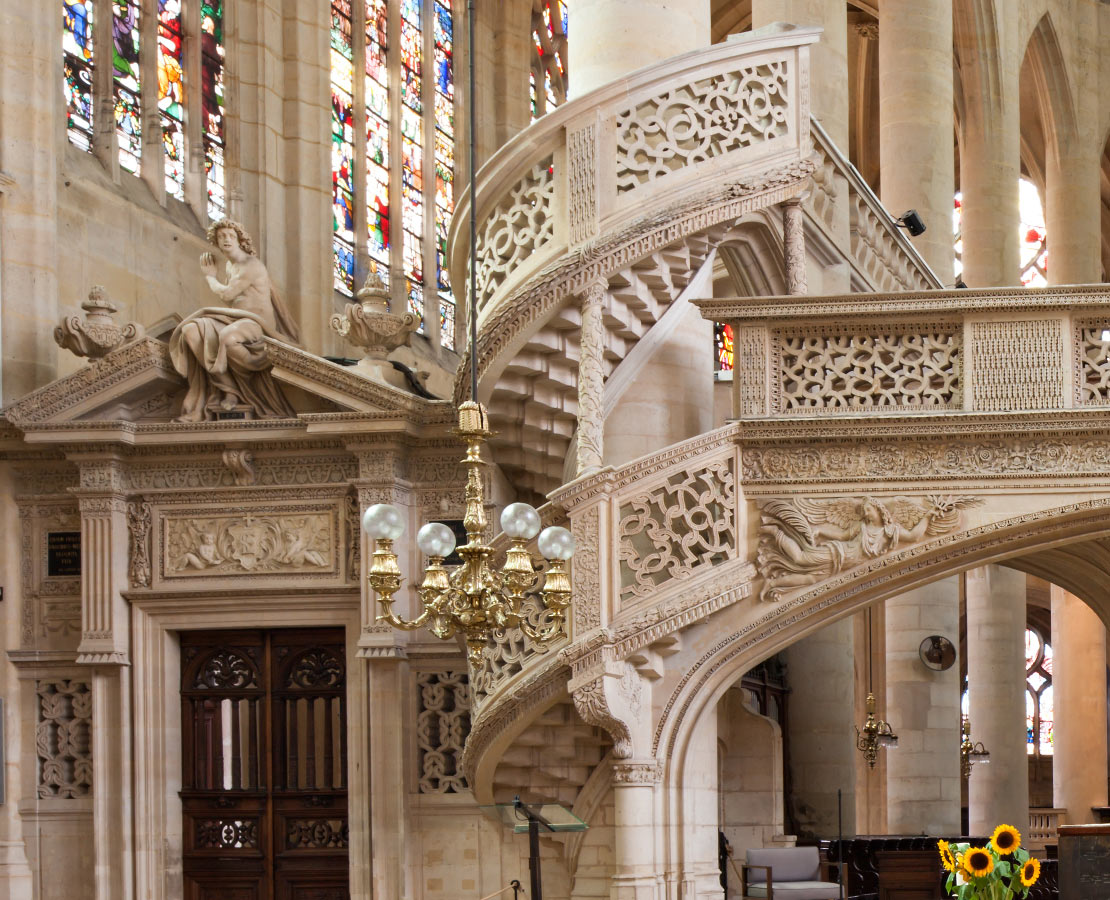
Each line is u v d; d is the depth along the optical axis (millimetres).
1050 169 32312
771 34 13195
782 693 18750
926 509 12406
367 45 26750
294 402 16266
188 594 16188
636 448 13844
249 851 16266
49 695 16469
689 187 12867
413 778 15781
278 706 16406
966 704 40531
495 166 13234
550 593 10047
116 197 19734
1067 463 12289
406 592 15891
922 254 22547
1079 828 9461
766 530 12570
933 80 22828
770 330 12766
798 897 14719
